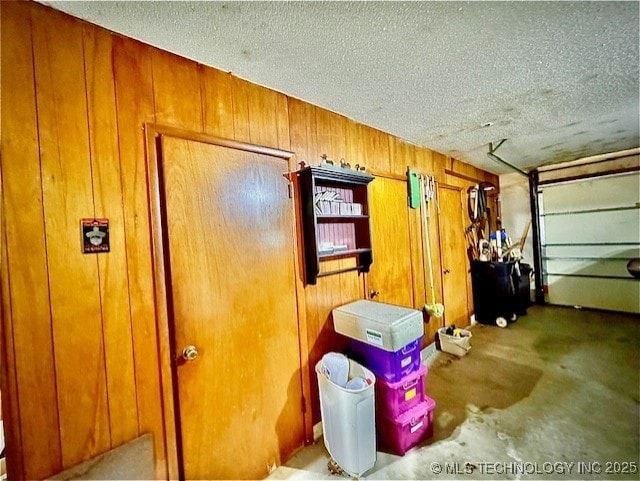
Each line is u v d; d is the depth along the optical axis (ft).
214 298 4.90
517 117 8.20
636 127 9.50
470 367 9.25
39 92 3.52
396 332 5.60
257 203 5.57
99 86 3.95
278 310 5.82
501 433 6.18
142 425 4.15
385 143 9.04
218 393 4.89
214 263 4.91
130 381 4.07
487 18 4.17
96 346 3.83
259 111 5.73
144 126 4.29
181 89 4.70
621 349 10.03
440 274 11.46
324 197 6.65
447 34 4.50
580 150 12.59
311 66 5.21
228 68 5.14
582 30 4.52
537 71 5.73
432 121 8.20
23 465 3.33
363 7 3.84
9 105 3.34
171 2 3.59
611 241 14.30
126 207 4.10
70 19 3.76
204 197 4.83
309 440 6.23
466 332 10.69
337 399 5.35
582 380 8.09
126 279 4.08
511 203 17.28
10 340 3.29
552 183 15.78
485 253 14.15
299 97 6.40
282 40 4.45
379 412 6.13
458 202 13.10
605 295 14.57
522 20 4.23
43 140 3.53
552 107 7.57
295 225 6.25
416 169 10.43
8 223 3.30
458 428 6.42
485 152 11.89
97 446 3.80
